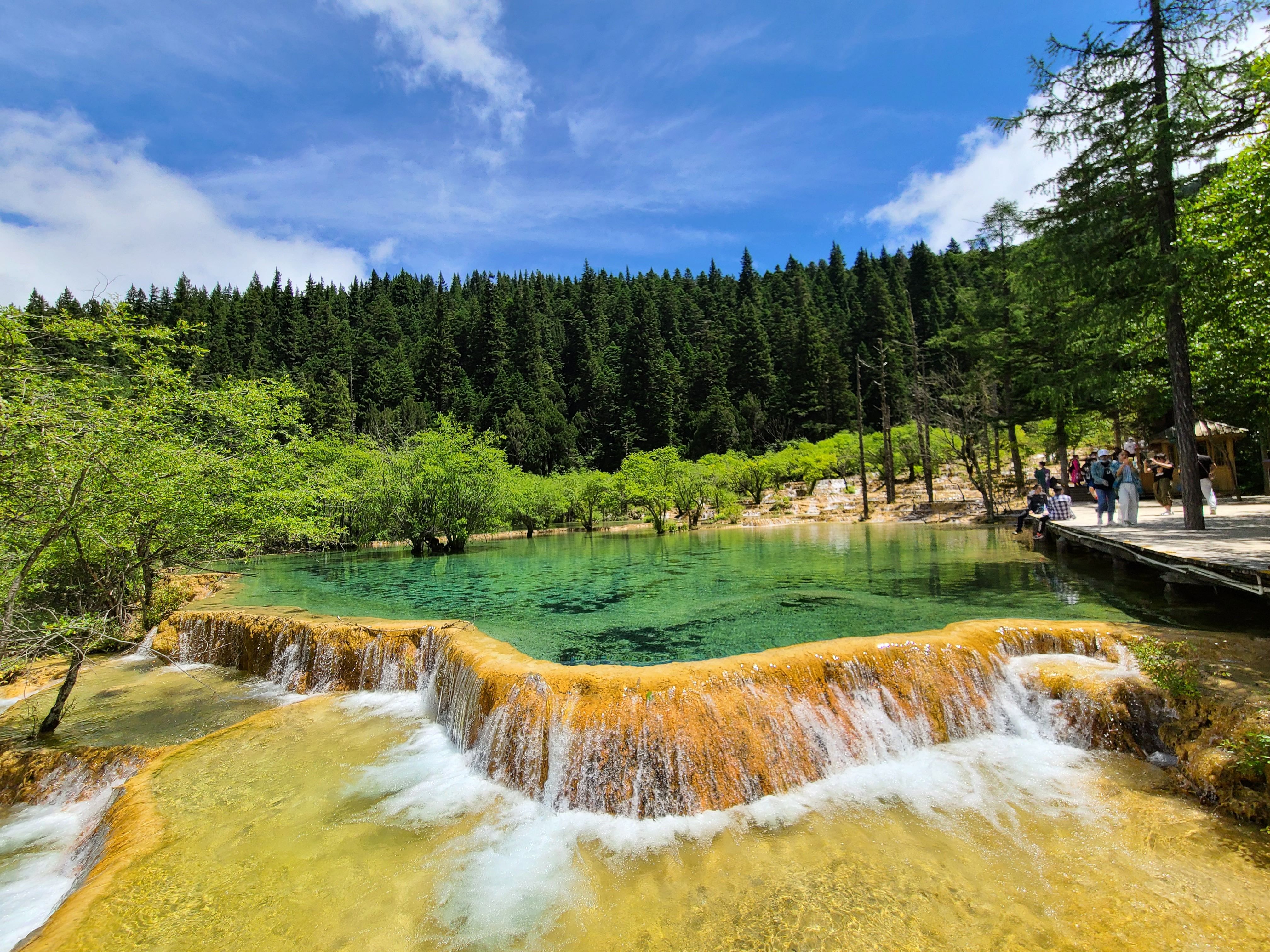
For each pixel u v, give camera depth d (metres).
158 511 8.21
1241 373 13.29
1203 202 11.22
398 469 21.23
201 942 3.65
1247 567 6.27
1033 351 23.41
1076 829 4.43
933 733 5.94
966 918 3.62
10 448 5.33
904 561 14.20
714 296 92.25
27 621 6.62
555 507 28.20
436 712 7.24
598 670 5.95
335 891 4.11
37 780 6.21
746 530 25.73
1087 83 9.75
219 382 11.27
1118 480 12.34
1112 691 5.64
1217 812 4.46
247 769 5.93
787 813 4.93
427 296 110.88
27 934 4.09
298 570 16.47
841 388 53.12
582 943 3.61
